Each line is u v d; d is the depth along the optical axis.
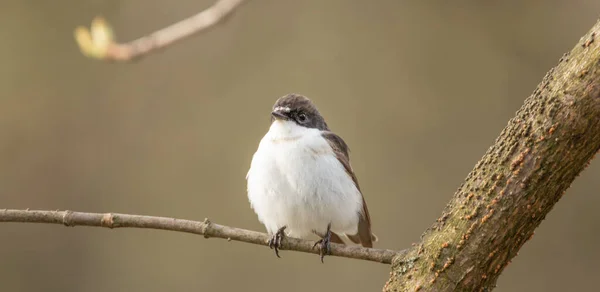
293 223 7.89
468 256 4.68
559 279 13.01
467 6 15.09
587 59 4.39
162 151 14.75
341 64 15.12
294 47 15.32
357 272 13.30
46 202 14.40
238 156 14.62
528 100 4.66
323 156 7.79
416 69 14.93
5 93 14.81
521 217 4.58
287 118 8.01
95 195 14.48
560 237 13.24
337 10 15.48
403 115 14.70
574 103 4.38
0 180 14.38
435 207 13.98
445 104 14.66
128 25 15.31
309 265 13.48
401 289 4.91
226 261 13.69
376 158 14.41
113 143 14.78
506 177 4.61
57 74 15.06
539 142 4.50
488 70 14.70
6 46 15.04
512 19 14.86
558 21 14.59
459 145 14.37
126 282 13.67
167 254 13.78
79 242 13.88
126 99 15.07
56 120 14.84
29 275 13.69
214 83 15.20
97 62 15.15
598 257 13.03
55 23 15.26
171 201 14.39
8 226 13.84
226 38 15.45
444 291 4.72
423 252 4.89
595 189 13.33
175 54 15.34
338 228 8.02
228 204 14.34
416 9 15.29
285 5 15.61
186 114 15.01
